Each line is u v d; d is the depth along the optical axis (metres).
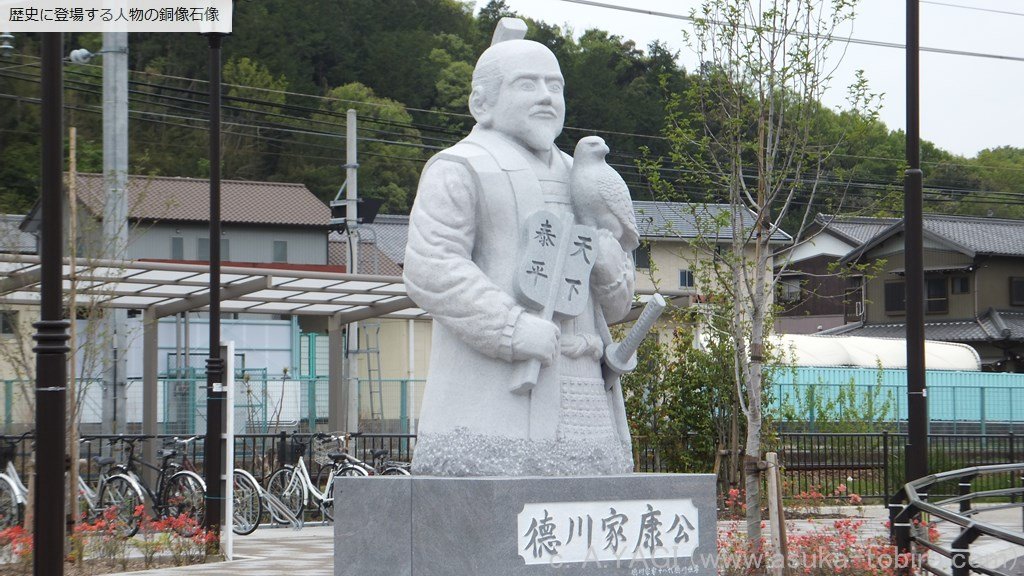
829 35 11.20
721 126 13.07
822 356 33.78
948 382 33.38
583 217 7.47
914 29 12.28
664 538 7.05
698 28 11.52
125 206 17.06
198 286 15.97
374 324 34.66
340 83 52.34
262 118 47.66
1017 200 52.16
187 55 47.66
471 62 55.84
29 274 14.69
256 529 16.06
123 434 18.00
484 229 7.17
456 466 6.93
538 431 6.99
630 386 17.72
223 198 40.78
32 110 34.75
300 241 40.88
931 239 41.28
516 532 6.51
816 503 16.94
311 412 28.02
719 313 16.09
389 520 7.05
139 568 12.07
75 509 12.14
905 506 9.49
